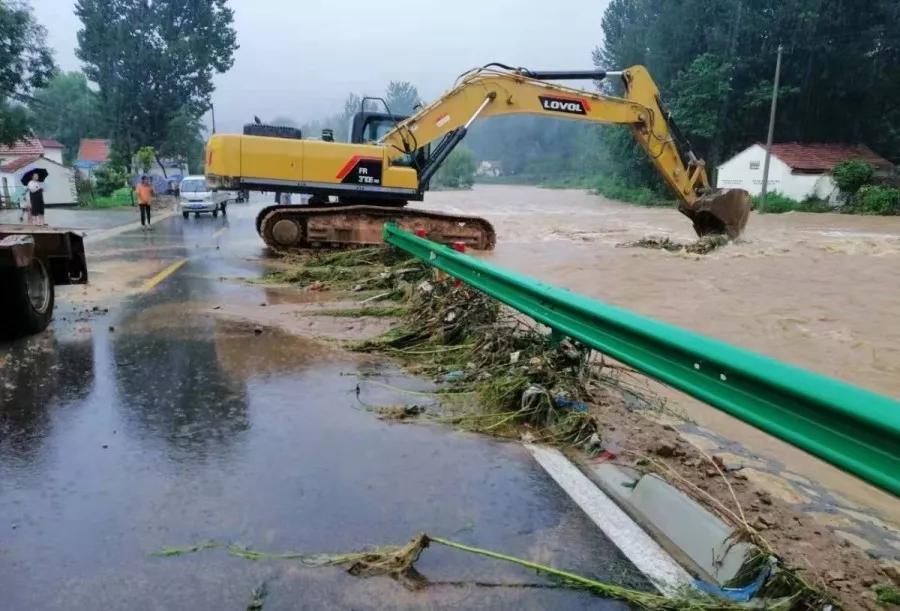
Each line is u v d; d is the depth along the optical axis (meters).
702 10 49.06
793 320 9.67
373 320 8.11
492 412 4.98
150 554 3.12
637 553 3.17
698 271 14.39
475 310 7.01
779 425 3.03
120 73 59.69
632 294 11.73
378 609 2.75
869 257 16.70
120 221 27.73
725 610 2.69
